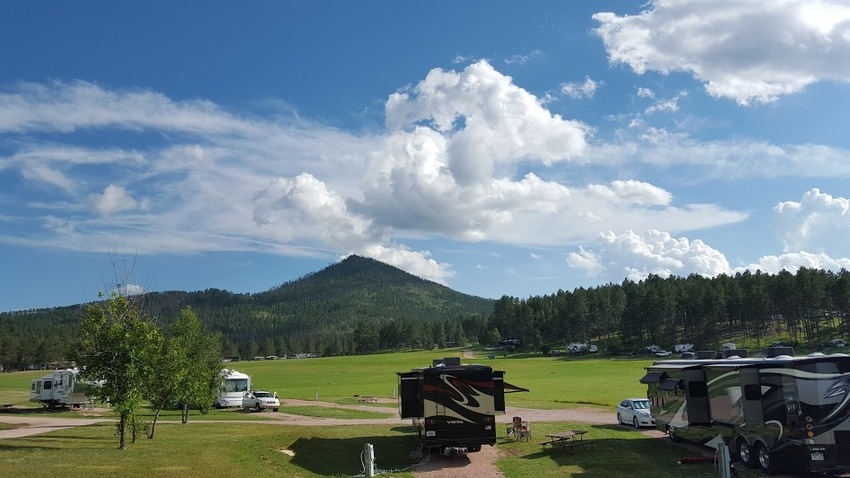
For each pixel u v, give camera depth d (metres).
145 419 47.28
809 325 161.00
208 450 25.75
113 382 24.81
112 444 27.77
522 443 33.97
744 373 24.92
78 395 56.62
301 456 29.14
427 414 28.55
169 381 30.08
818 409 21.66
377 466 28.02
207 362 48.62
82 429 35.69
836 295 144.88
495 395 31.12
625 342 187.62
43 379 57.22
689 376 29.59
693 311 168.62
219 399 61.50
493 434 28.64
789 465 22.61
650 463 27.05
